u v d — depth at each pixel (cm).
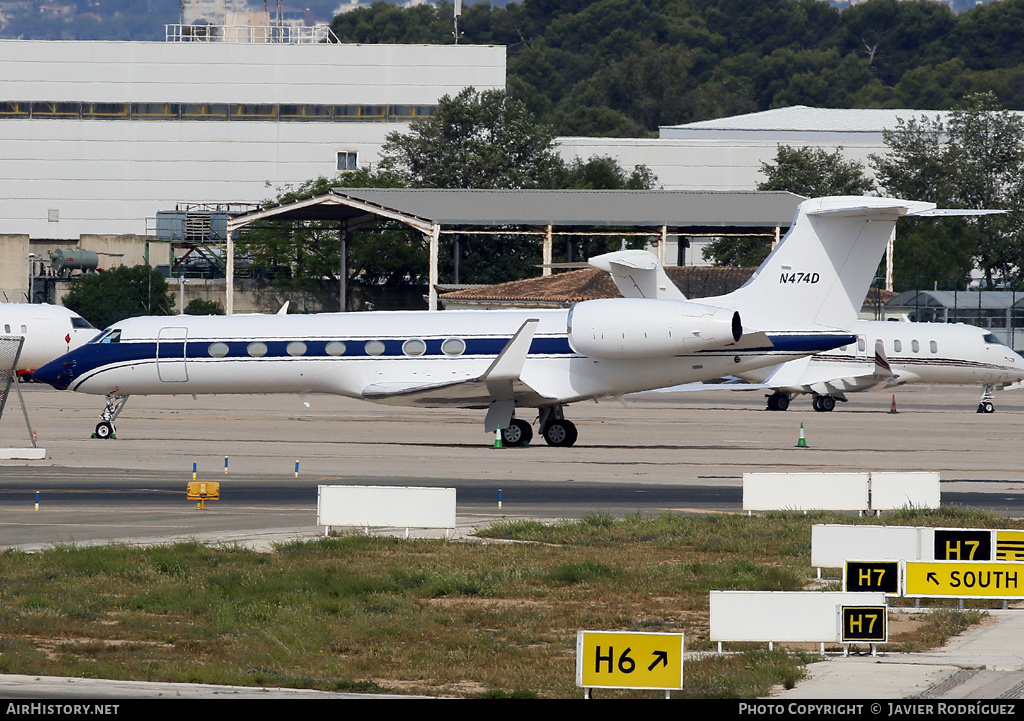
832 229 12419
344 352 12862
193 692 4344
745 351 12500
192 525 7962
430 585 6166
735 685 4369
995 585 5625
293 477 10356
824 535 6334
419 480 10200
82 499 9081
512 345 11794
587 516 8075
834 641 4956
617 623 5503
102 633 5303
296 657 4953
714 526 7888
